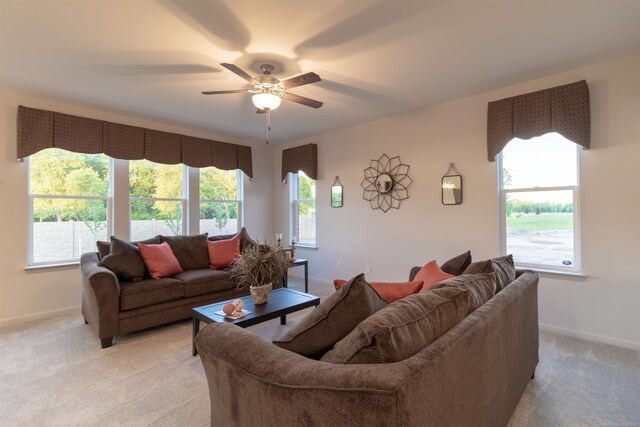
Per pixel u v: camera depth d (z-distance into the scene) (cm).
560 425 174
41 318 347
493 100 335
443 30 223
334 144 494
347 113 408
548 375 225
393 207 424
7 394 205
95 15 204
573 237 299
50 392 207
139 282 314
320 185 516
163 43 238
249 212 555
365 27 219
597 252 280
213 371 127
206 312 253
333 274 500
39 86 319
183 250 391
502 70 286
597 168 279
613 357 250
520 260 328
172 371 234
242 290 377
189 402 197
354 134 466
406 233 411
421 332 109
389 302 156
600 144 277
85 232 386
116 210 406
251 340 121
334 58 262
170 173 464
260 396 104
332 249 500
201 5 195
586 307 286
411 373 87
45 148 346
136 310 295
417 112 396
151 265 337
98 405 194
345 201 480
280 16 206
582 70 284
